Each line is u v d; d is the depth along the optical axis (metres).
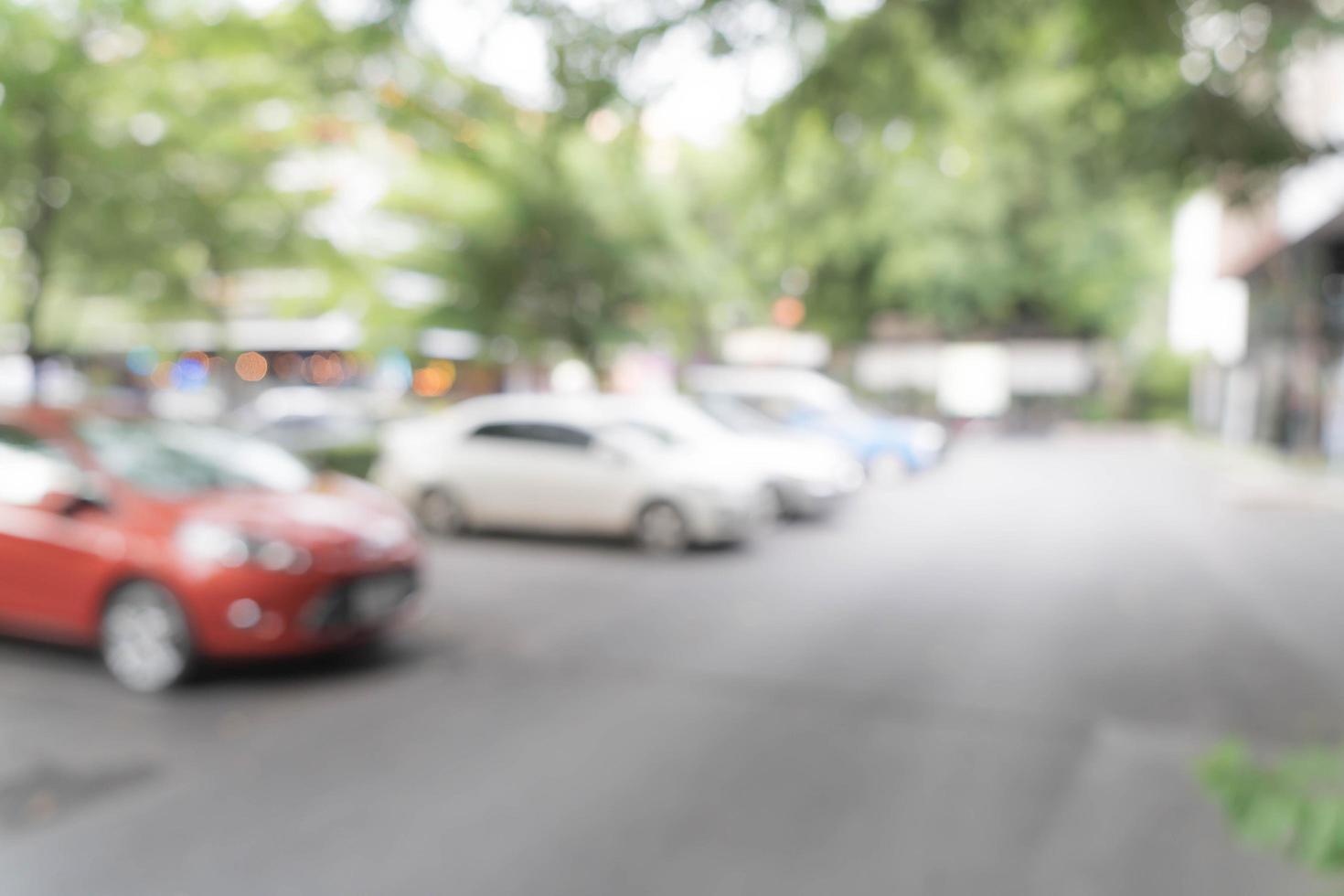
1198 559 11.33
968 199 33.22
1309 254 21.97
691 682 6.38
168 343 15.92
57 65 9.68
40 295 11.30
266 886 3.71
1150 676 6.57
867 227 30.86
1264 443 26.88
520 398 14.32
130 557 6.14
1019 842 4.11
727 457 12.57
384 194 15.47
